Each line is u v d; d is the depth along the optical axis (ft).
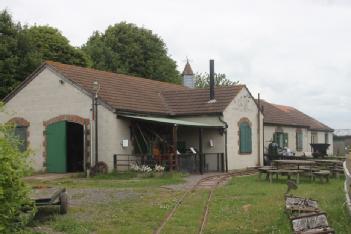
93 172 82.99
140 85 106.52
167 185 69.21
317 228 31.68
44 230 38.17
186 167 88.58
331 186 66.74
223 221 41.14
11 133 28.22
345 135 194.70
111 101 86.89
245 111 105.50
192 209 47.19
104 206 49.57
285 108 157.79
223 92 103.09
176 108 101.55
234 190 62.28
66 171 89.15
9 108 95.20
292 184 48.60
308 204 41.37
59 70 90.07
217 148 97.66
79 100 88.02
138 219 42.45
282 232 35.14
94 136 86.12
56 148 90.02
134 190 63.16
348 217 38.17
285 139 131.75
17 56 122.31
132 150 88.48
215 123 97.60
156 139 88.89
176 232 37.06
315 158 114.73
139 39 184.85
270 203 50.08
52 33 149.28
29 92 93.50
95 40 184.65
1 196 25.54
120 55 181.06
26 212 34.14
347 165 65.77
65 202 45.21
